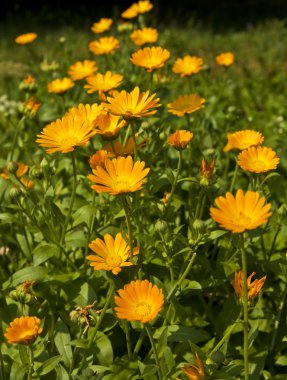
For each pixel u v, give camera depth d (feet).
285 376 2.98
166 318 2.92
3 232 3.40
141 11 4.28
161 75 3.87
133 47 4.72
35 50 9.58
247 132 3.05
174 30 11.25
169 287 3.00
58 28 12.10
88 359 2.88
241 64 8.94
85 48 7.24
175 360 2.95
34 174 3.09
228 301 3.11
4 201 3.52
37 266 3.08
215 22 13.38
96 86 3.32
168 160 3.81
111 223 3.25
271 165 2.67
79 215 3.08
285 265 2.89
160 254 2.93
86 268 3.16
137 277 3.10
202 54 9.82
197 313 3.18
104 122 2.87
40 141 2.76
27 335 2.48
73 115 2.84
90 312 2.74
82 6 14.08
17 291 2.79
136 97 2.80
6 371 3.01
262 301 3.33
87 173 3.62
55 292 3.23
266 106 6.12
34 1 14.37
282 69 8.43
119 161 2.54
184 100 3.39
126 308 2.44
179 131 2.91
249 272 3.22
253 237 3.09
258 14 14.03
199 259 3.04
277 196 3.69
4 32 11.98
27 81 3.80
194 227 2.76
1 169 3.81
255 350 3.01
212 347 3.05
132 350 3.13
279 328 3.12
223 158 4.12
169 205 3.03
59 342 2.91
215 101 4.72
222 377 2.62
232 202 2.31
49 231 3.26
